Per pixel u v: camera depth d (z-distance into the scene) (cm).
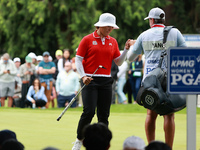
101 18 1402
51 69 3266
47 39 6262
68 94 3088
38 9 5847
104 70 1412
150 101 1306
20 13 6053
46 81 3253
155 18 1393
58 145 1481
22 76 3180
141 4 6066
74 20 5909
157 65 1363
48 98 3269
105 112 1430
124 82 3394
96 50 1398
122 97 3381
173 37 1367
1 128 1816
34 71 3238
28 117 2159
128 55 1454
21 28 6206
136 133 1728
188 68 962
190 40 3130
